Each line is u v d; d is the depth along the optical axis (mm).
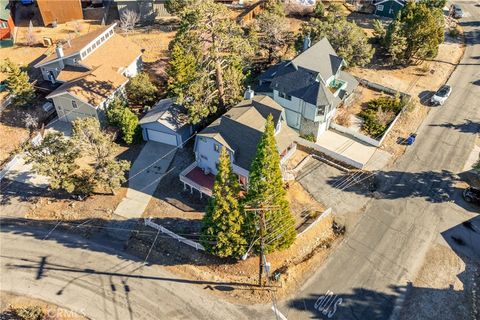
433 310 31812
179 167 44062
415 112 50844
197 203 40188
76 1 66688
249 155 38906
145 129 46406
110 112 46281
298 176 42562
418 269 34531
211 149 40750
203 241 33656
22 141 46938
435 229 37688
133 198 40844
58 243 37062
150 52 61344
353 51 55094
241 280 33969
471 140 47094
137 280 34062
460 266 34812
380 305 32125
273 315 31609
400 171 43250
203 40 45469
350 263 35031
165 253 36125
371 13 72375
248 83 50781
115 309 32031
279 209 31812
